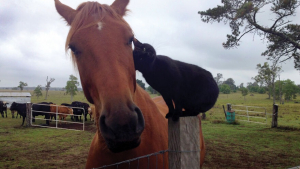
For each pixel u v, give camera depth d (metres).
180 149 1.32
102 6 1.64
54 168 5.02
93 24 1.49
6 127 11.29
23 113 12.12
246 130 10.20
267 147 6.94
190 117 1.36
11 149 6.66
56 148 6.86
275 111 11.01
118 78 1.25
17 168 5.00
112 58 1.33
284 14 9.45
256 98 50.78
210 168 4.99
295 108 25.48
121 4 1.95
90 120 14.89
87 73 1.41
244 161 5.51
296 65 10.54
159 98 3.85
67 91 38.12
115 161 1.79
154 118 2.21
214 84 1.67
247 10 9.39
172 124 1.38
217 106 27.20
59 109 12.60
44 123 13.16
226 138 8.34
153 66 1.41
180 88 1.53
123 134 1.09
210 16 10.55
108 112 1.14
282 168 5.00
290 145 7.20
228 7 10.00
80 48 1.44
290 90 44.09
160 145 2.09
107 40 1.40
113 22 1.53
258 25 9.90
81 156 5.99
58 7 1.91
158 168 2.01
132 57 1.50
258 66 27.88
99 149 1.83
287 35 10.05
